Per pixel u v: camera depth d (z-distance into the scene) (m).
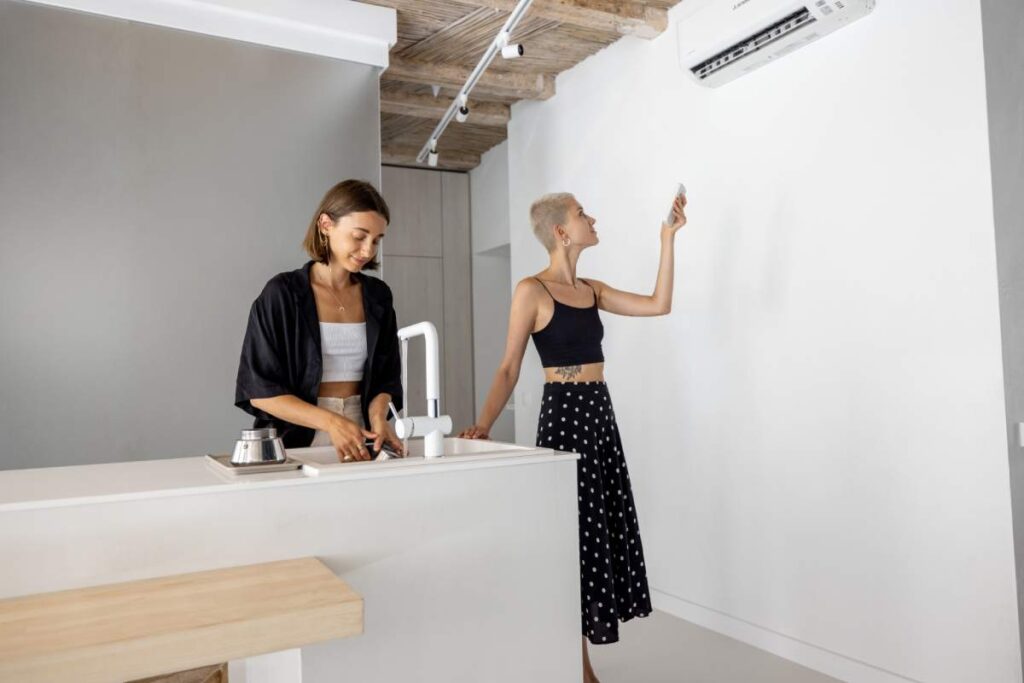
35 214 2.75
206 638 1.07
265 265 3.15
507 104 4.74
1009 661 2.20
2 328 2.67
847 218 2.66
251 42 3.15
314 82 3.29
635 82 3.67
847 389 2.67
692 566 3.35
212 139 3.07
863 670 2.61
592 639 2.27
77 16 2.85
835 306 2.71
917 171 2.43
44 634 1.03
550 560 1.62
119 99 2.91
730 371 3.15
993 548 2.24
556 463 1.64
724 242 3.17
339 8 3.29
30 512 1.20
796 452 2.86
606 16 3.34
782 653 2.91
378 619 1.43
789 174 2.88
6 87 2.72
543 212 2.55
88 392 2.80
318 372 1.94
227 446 3.03
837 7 2.54
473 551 1.53
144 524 1.27
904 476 2.48
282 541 1.37
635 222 3.69
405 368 2.39
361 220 1.87
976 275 2.27
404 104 4.47
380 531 1.45
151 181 2.95
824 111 2.73
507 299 6.16
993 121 2.24
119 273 2.88
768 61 2.93
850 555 2.66
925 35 2.40
